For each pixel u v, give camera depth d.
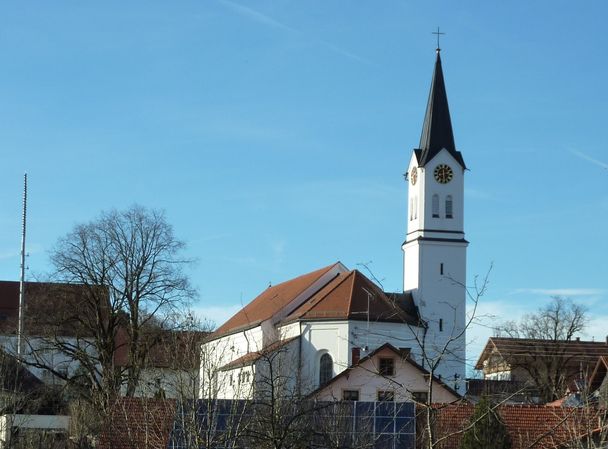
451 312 105.75
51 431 52.06
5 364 56.69
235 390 33.91
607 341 124.44
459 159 108.81
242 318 119.69
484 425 37.31
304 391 48.91
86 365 81.12
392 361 71.25
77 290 87.75
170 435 32.59
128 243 88.62
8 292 128.25
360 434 31.77
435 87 111.00
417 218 108.19
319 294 102.38
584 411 32.38
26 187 83.94
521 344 105.88
